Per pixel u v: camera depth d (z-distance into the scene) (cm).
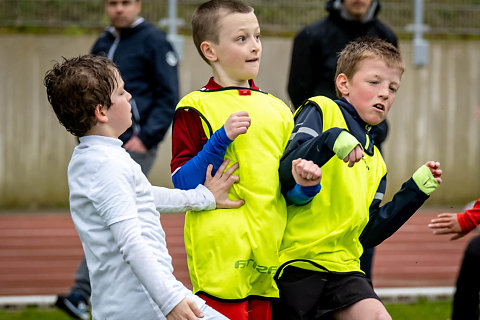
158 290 501
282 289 615
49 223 1920
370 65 623
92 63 554
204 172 588
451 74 2322
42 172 2158
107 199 515
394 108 2295
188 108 605
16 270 1402
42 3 2208
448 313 1034
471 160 2333
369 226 640
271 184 586
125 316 522
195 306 507
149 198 548
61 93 548
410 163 2305
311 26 932
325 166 608
